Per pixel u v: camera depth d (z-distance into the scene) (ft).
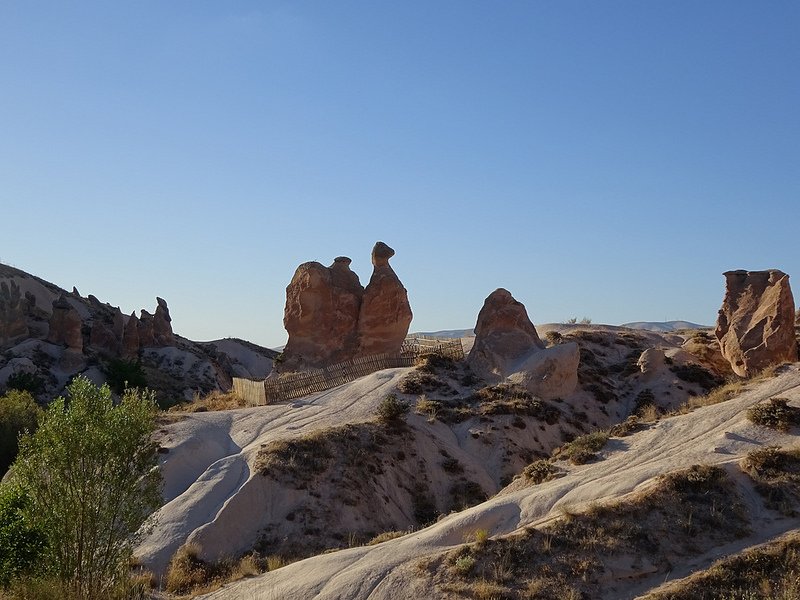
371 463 125.80
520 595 67.00
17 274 417.28
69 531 78.28
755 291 151.53
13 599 74.54
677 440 91.56
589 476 85.61
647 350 167.43
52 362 290.15
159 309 374.84
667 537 71.61
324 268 191.21
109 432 79.87
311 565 81.35
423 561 73.87
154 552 102.94
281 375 178.29
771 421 88.33
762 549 68.23
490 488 128.06
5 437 163.12
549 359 156.04
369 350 184.14
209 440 137.49
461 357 174.29
